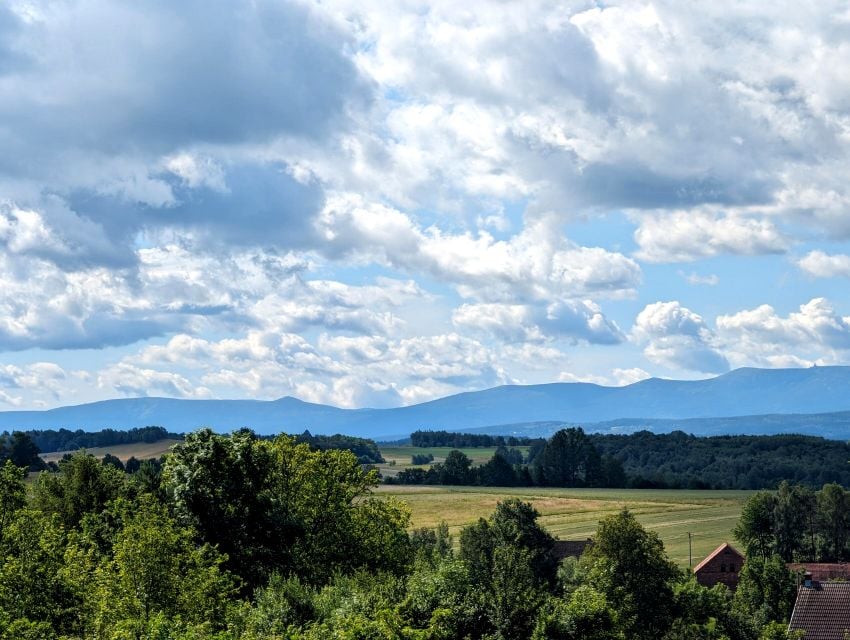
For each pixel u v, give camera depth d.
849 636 56.41
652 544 77.06
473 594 38.19
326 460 72.06
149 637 31.03
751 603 97.62
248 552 58.25
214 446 59.81
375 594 39.31
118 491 71.94
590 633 37.97
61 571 38.19
